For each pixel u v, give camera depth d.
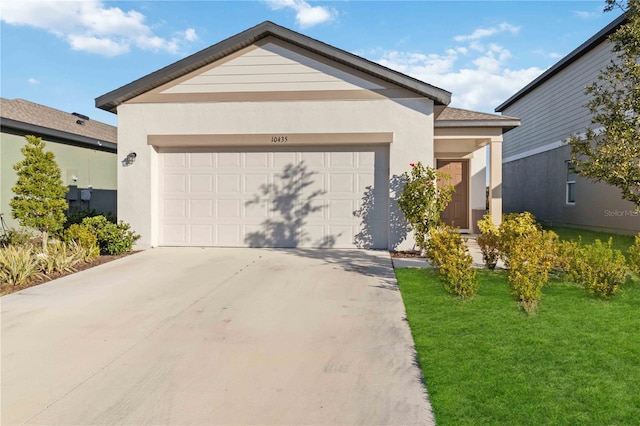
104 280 6.80
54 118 15.40
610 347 3.87
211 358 3.84
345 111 9.52
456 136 11.66
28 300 5.72
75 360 3.82
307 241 9.85
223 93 9.73
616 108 6.80
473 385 3.22
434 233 7.16
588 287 5.61
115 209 17.41
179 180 10.09
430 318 4.77
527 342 4.02
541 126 17.28
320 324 4.70
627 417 2.77
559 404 2.94
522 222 6.82
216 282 6.62
